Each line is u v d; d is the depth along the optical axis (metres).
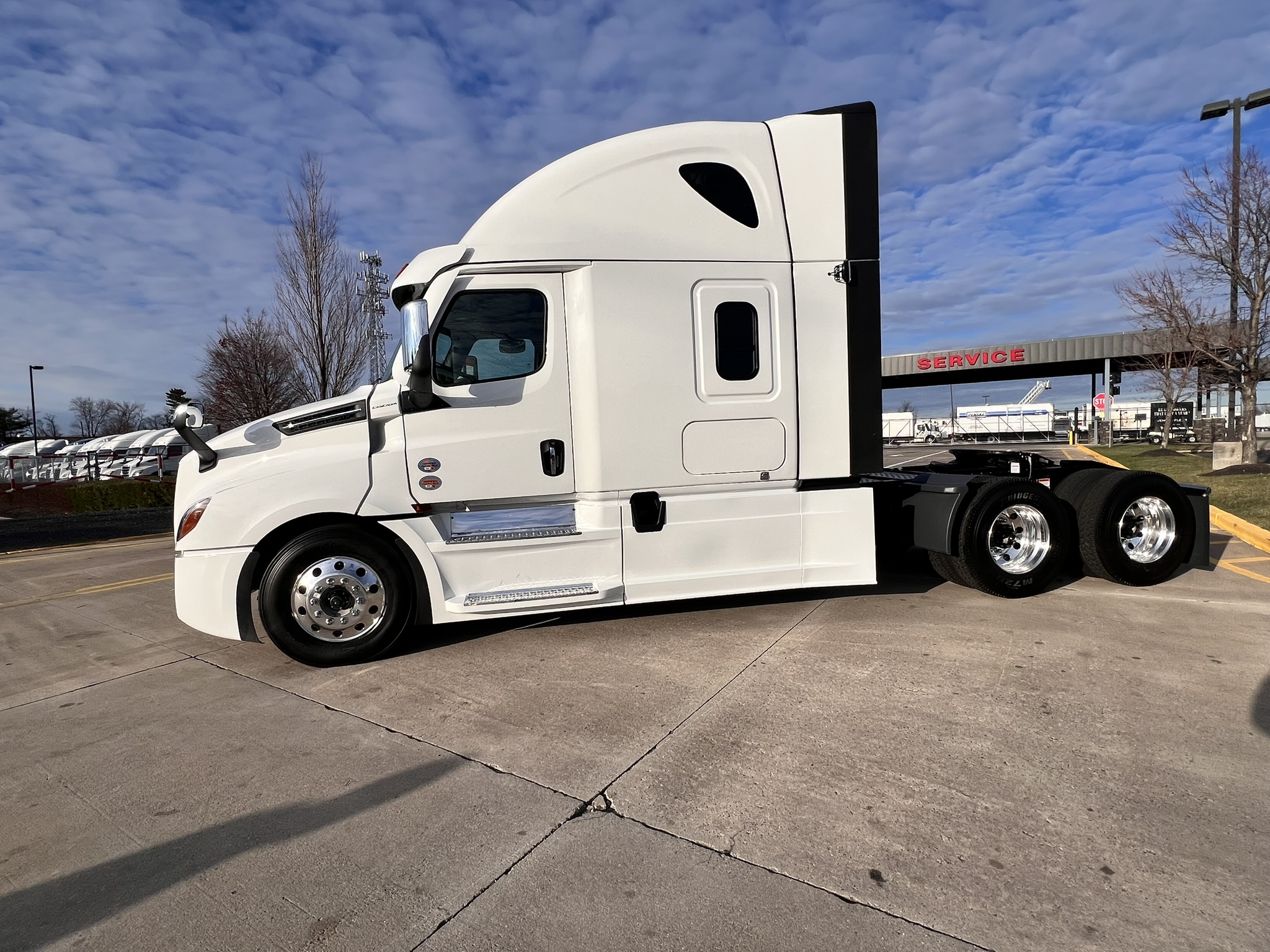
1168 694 3.69
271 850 2.60
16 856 2.63
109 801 3.00
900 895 2.24
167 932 2.18
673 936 2.10
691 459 4.91
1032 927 2.09
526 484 4.77
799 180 5.02
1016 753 3.12
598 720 3.61
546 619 5.47
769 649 4.59
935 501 5.73
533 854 2.51
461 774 3.10
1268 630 4.74
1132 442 40.19
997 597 5.77
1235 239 13.16
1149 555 6.01
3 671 4.93
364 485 4.52
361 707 3.91
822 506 5.12
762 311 4.96
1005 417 48.00
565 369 4.80
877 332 5.11
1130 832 2.53
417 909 2.25
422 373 4.45
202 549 4.41
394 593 4.63
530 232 4.70
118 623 6.21
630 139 4.84
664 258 4.82
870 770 3.01
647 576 4.89
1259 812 2.63
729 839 2.56
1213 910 2.14
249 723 3.76
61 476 31.08
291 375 17.14
